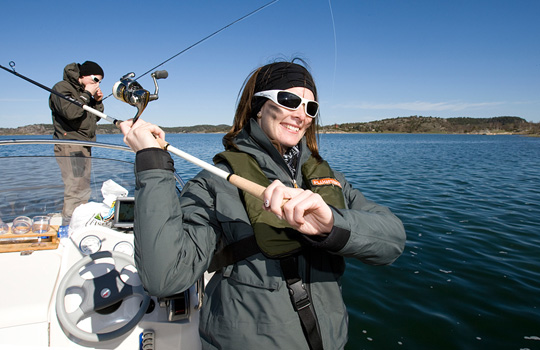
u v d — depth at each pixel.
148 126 1.00
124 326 1.54
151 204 0.87
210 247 0.99
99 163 2.65
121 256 1.73
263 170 1.14
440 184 9.41
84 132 3.52
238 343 0.98
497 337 2.67
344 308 1.11
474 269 3.80
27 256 1.93
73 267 1.65
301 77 1.21
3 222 2.25
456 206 6.71
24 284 1.69
